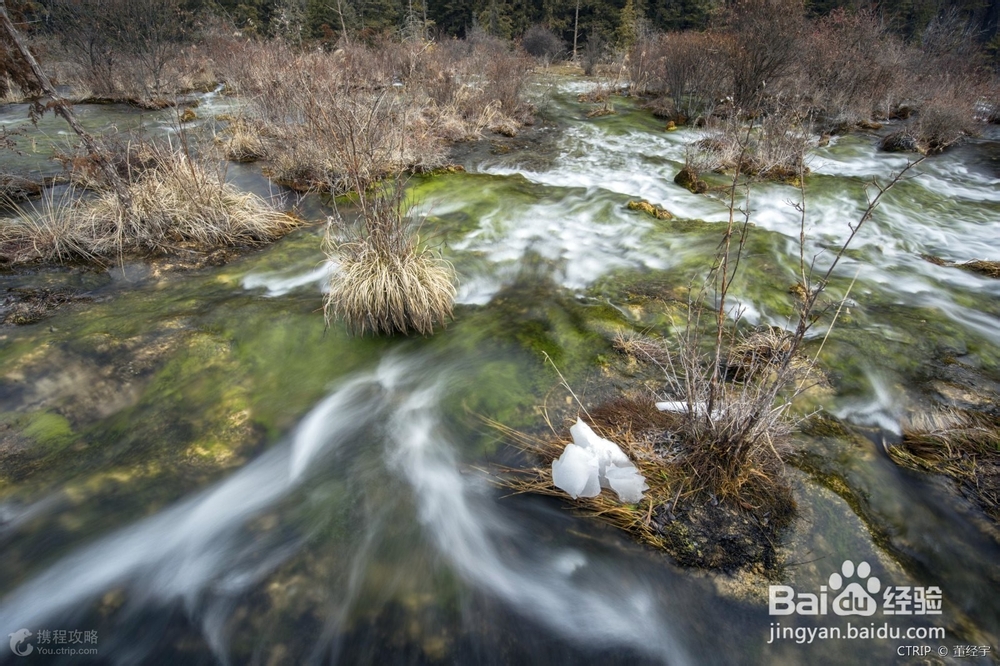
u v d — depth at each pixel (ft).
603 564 8.96
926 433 11.46
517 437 11.41
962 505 9.82
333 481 10.53
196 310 15.43
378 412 12.29
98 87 43.70
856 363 13.60
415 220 22.03
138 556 9.03
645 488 9.74
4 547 9.04
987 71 59.31
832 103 42.39
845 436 11.23
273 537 9.39
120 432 11.51
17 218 20.44
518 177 29.17
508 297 17.25
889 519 9.51
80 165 18.86
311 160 25.79
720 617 8.18
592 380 12.93
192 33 53.36
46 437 11.25
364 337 14.90
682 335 14.58
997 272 19.52
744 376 12.74
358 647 7.84
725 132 33.32
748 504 9.51
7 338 13.83
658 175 30.14
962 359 14.19
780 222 23.98
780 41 37.19
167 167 20.79
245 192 24.52
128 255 18.86
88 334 13.87
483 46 62.80
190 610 8.29
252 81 34.24
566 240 21.43
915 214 25.76
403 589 8.62
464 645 7.93
